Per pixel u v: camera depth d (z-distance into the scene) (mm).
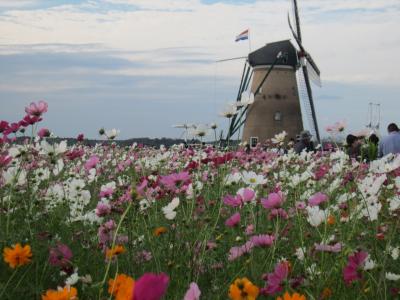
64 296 2039
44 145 5980
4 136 5531
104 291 3479
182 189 4941
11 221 4855
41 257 4109
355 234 4602
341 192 6441
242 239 4637
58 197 6137
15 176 5270
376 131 6219
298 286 3381
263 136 47344
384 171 5660
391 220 4953
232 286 2086
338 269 3559
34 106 5508
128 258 4195
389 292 3574
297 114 48312
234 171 7070
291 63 47281
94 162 6543
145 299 1093
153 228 4891
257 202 5043
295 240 4750
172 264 3857
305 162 10914
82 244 4625
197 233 4496
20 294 3512
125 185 5707
